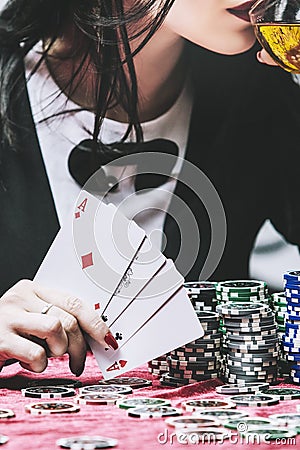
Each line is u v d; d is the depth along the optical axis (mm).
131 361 2166
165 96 3297
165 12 3211
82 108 3291
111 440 1648
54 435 1700
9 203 3318
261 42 2137
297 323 2178
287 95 3326
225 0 3213
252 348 2150
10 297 2266
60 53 3262
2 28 3246
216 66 3297
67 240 2291
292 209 3361
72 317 2203
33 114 3297
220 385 2150
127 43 3238
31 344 2174
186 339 2139
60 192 3328
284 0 2045
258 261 3369
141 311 2182
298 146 3336
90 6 3213
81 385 2199
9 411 1874
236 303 2279
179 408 1913
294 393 2057
